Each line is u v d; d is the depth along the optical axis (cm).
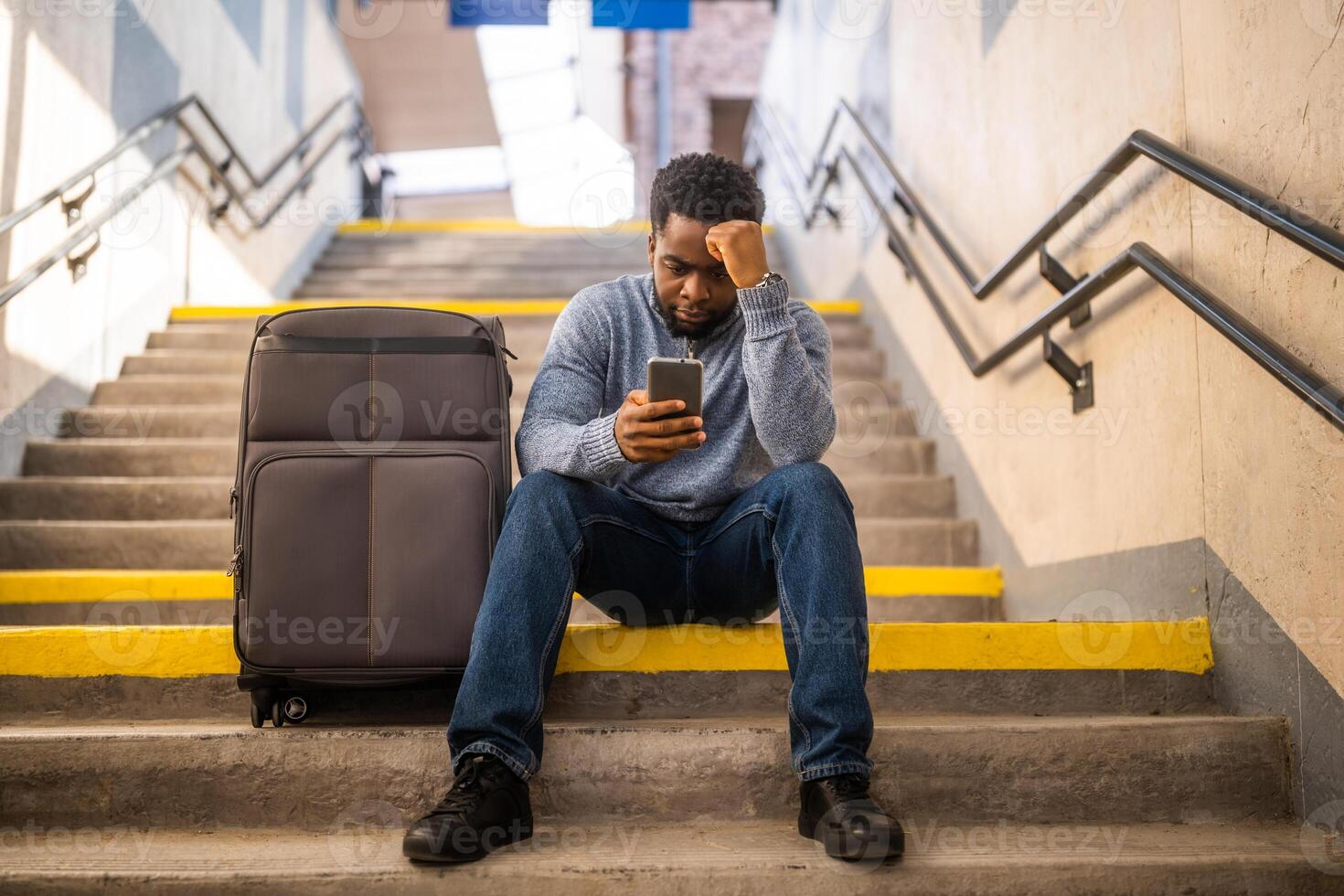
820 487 154
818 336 176
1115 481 221
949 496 323
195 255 447
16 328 307
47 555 286
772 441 162
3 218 285
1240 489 180
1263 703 175
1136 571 213
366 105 919
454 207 1175
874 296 427
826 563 149
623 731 160
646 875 136
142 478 323
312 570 156
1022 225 271
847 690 145
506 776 143
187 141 437
